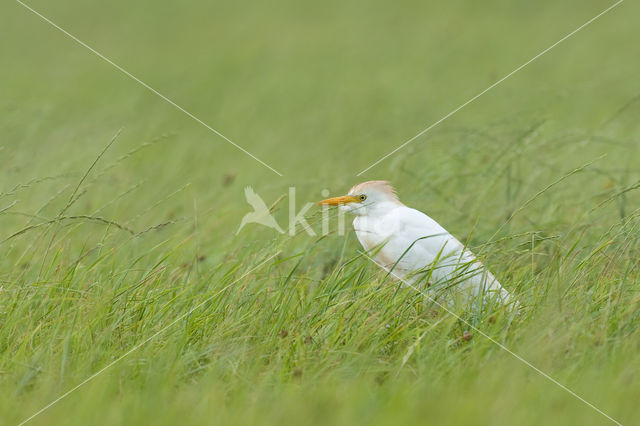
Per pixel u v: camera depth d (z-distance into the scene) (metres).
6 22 72.56
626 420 13.74
